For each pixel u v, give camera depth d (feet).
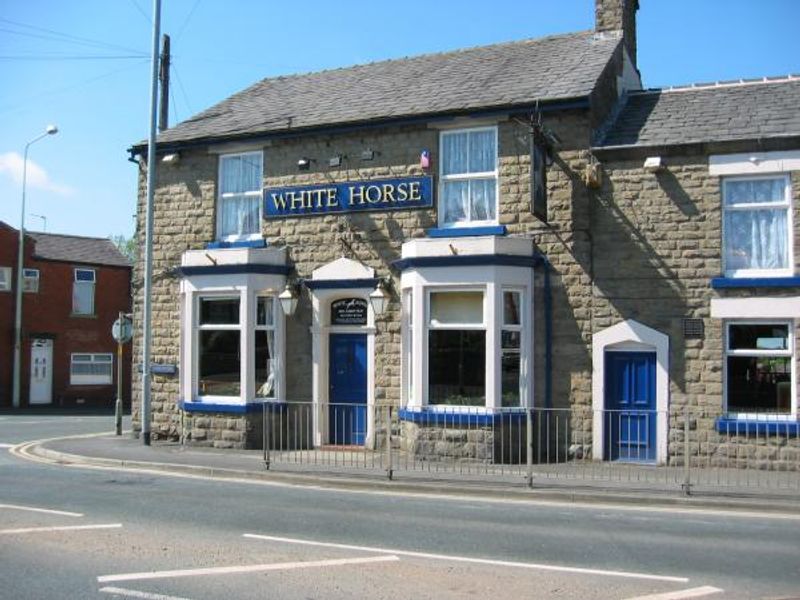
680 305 44.68
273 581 21.15
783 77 50.90
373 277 50.47
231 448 51.47
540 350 46.70
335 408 52.08
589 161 46.21
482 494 36.52
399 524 29.19
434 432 46.16
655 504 34.27
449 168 49.78
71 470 43.29
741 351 43.78
